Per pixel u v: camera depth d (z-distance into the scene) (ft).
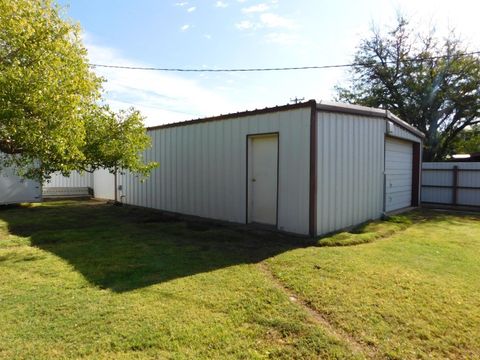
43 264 15.48
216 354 8.24
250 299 11.42
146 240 20.67
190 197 30.55
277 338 9.03
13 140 17.42
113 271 14.43
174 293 11.92
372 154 27.58
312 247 18.81
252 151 25.45
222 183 27.35
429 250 18.30
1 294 11.87
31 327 9.45
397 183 34.94
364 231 23.02
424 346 8.76
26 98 15.39
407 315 10.37
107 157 25.36
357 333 9.33
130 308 10.68
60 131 16.99
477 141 81.35
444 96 71.15
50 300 11.32
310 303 11.26
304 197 21.31
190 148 30.48
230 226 25.05
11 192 37.52
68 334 9.07
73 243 19.81
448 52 71.97
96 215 31.60
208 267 15.06
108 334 9.08
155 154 34.99
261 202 25.07
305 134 21.24
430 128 74.23
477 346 8.82
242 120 25.50
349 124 24.35
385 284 12.88
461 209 39.63
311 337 9.04
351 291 12.17
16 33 16.01
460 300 11.53
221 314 10.31
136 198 38.65
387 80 77.77
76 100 17.56
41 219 29.04
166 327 9.46
